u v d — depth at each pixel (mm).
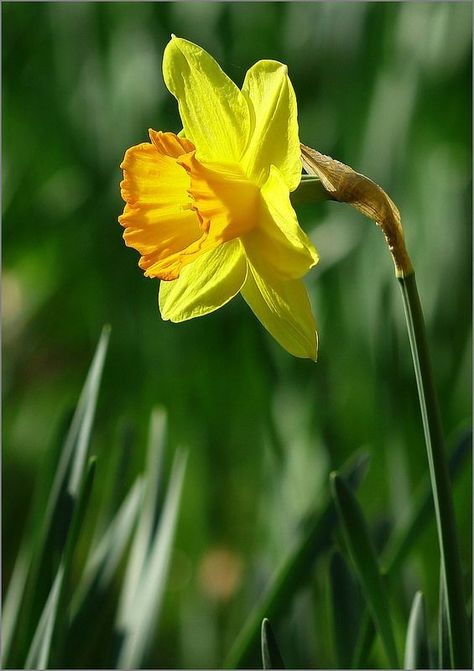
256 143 917
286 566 998
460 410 1272
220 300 932
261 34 1395
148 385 1396
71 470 983
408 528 1002
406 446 1146
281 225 906
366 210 903
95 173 1422
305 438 1222
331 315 1302
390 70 1243
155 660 1347
